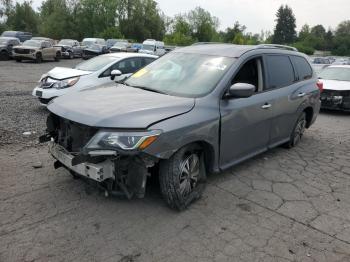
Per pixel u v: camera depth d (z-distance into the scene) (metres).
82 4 71.75
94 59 9.69
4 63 24.16
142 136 3.38
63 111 3.78
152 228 3.58
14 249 3.14
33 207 3.85
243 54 4.79
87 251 3.17
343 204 4.41
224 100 4.31
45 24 71.94
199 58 4.86
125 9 75.62
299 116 6.31
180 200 3.85
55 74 8.66
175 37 65.12
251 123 4.78
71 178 4.59
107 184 3.64
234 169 5.32
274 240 3.52
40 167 4.93
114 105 3.76
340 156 6.34
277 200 4.39
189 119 3.81
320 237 3.63
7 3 70.94
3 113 8.37
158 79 4.73
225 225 3.73
